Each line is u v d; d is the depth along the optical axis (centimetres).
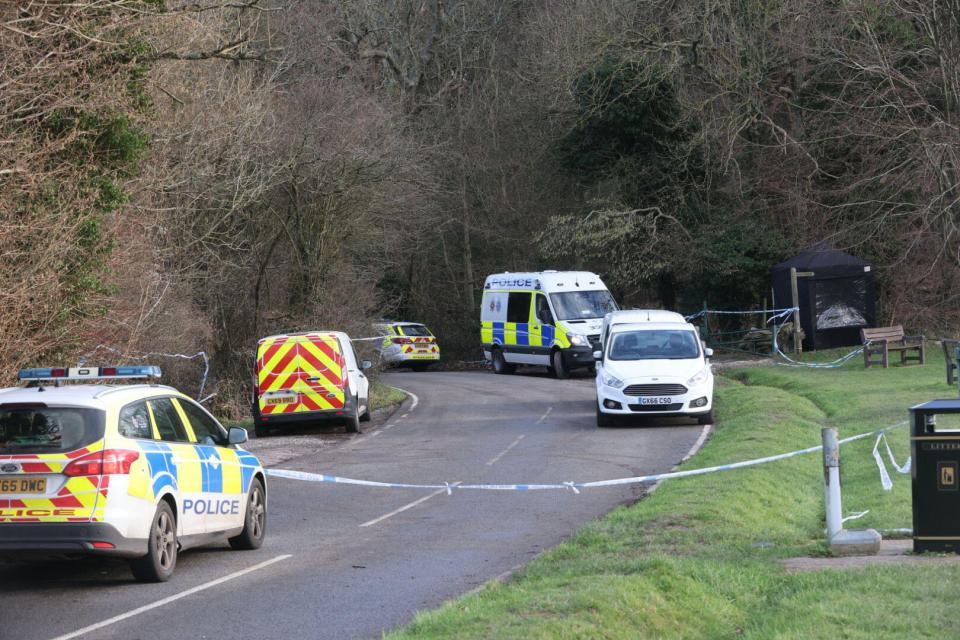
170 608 1041
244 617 998
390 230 4912
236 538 1378
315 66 4559
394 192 4506
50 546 1083
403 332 5859
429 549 1345
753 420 2422
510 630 823
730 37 4862
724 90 4891
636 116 5284
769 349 4631
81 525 1084
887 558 1131
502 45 6675
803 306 4466
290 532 1527
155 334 2866
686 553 1171
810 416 2578
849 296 4475
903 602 905
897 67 4594
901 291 4656
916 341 3775
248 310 3875
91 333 2306
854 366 3847
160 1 2208
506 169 6481
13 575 1219
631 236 5381
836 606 896
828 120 4816
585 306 4434
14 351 1953
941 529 1147
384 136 4275
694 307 5353
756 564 1116
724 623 952
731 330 5125
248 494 1384
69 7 1989
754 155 5131
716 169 5016
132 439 1148
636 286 5819
